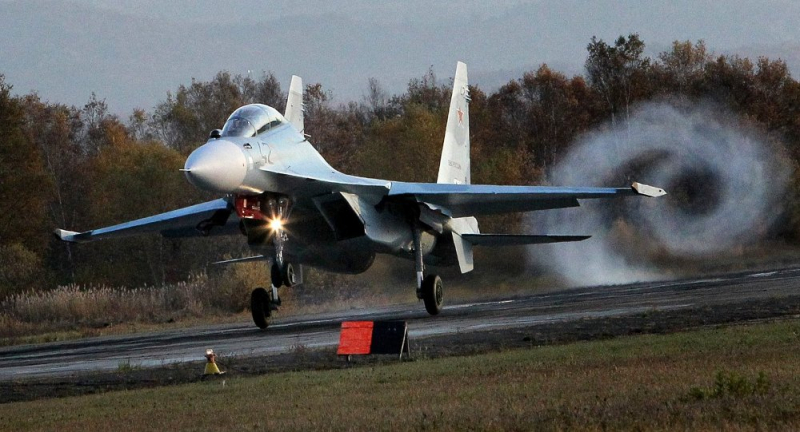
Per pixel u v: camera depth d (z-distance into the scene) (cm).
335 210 8475
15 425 4178
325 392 4309
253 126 8031
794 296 7838
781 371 3750
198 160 7362
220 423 3662
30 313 14800
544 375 4203
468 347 5978
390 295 14612
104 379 5897
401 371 4909
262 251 8919
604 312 8006
